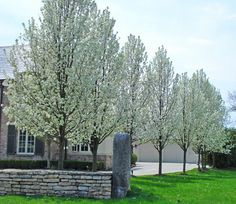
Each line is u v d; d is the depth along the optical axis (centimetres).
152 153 4884
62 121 1333
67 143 2506
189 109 2730
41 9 1395
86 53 1375
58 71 1351
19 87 1373
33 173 1191
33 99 1362
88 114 1380
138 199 1153
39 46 1377
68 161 2456
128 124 2008
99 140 1712
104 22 1641
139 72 2084
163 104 2333
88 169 2441
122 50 1909
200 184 1781
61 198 1130
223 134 3262
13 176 1198
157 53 2370
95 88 1538
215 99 3256
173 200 1191
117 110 1703
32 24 1390
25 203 1034
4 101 2577
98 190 1167
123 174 1180
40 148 2536
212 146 3100
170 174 2438
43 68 1366
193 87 2797
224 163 3516
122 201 1107
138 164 3897
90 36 1448
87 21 1442
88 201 1088
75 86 1338
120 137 1193
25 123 1374
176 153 4859
